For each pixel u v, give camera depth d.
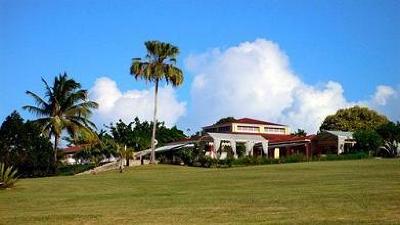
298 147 87.94
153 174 44.69
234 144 75.75
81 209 19.97
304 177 33.31
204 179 35.16
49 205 22.16
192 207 19.23
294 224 14.11
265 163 59.66
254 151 89.12
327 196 20.78
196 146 70.94
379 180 28.17
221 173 41.41
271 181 31.20
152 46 69.44
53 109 64.31
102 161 73.50
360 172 35.25
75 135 64.69
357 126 104.75
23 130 53.72
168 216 16.97
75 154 88.69
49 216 17.80
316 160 59.56
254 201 20.33
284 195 22.12
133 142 84.75
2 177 30.88
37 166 53.81
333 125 107.56
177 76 69.25
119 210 19.11
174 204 20.53
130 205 20.77
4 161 50.69
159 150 77.25
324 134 81.06
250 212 17.19
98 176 44.06
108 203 21.95
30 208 21.23
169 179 36.50
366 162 47.72
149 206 20.12
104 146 68.06
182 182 33.22
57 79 64.19
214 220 15.68
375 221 14.12
